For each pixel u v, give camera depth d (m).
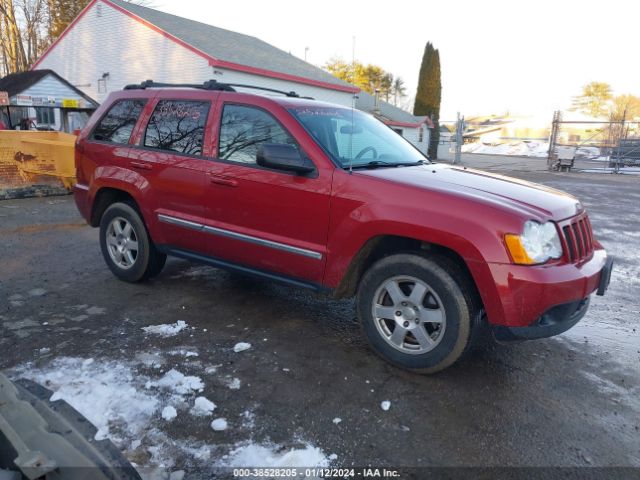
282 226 3.79
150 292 4.84
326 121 4.08
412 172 3.74
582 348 3.97
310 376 3.35
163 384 3.16
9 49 34.94
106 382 3.15
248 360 3.54
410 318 3.38
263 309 4.51
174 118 4.50
